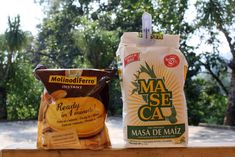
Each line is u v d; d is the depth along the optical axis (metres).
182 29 10.53
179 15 9.83
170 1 9.52
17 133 7.98
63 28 15.64
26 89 12.09
